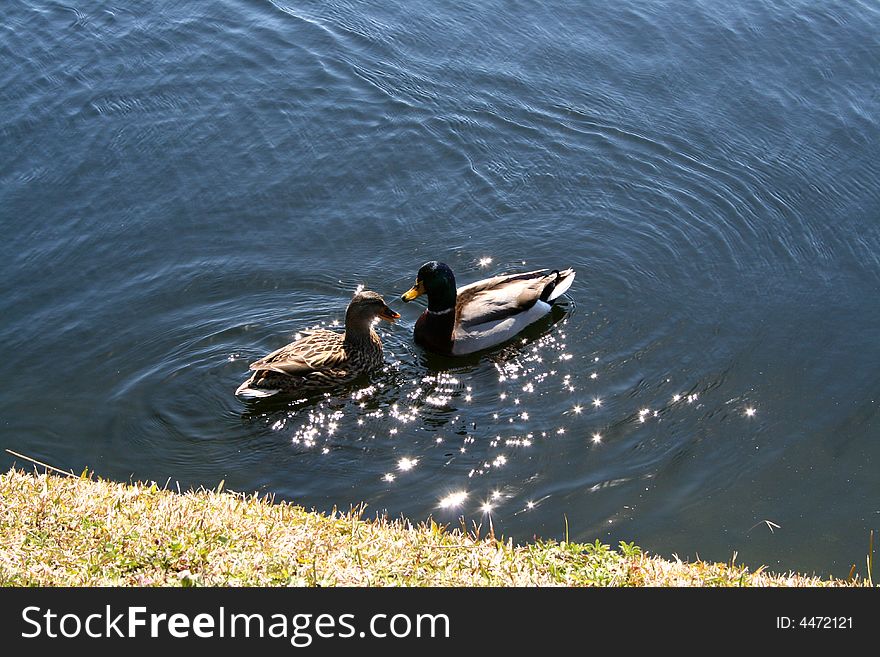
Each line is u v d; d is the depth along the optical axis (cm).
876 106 1702
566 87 1741
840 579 883
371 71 1764
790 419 1109
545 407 1136
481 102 1695
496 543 848
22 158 1546
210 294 1298
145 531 789
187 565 754
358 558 777
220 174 1527
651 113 1684
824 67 1798
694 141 1622
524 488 1013
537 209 1483
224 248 1382
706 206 1489
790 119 1673
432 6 1952
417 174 1542
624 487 1013
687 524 964
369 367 1189
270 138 1605
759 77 1773
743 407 1129
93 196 1471
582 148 1603
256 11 1928
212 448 1070
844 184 1534
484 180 1533
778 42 1862
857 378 1173
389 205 1478
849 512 982
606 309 1295
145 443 1070
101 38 1844
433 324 1218
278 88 1720
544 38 1867
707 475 1030
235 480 1024
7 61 1772
